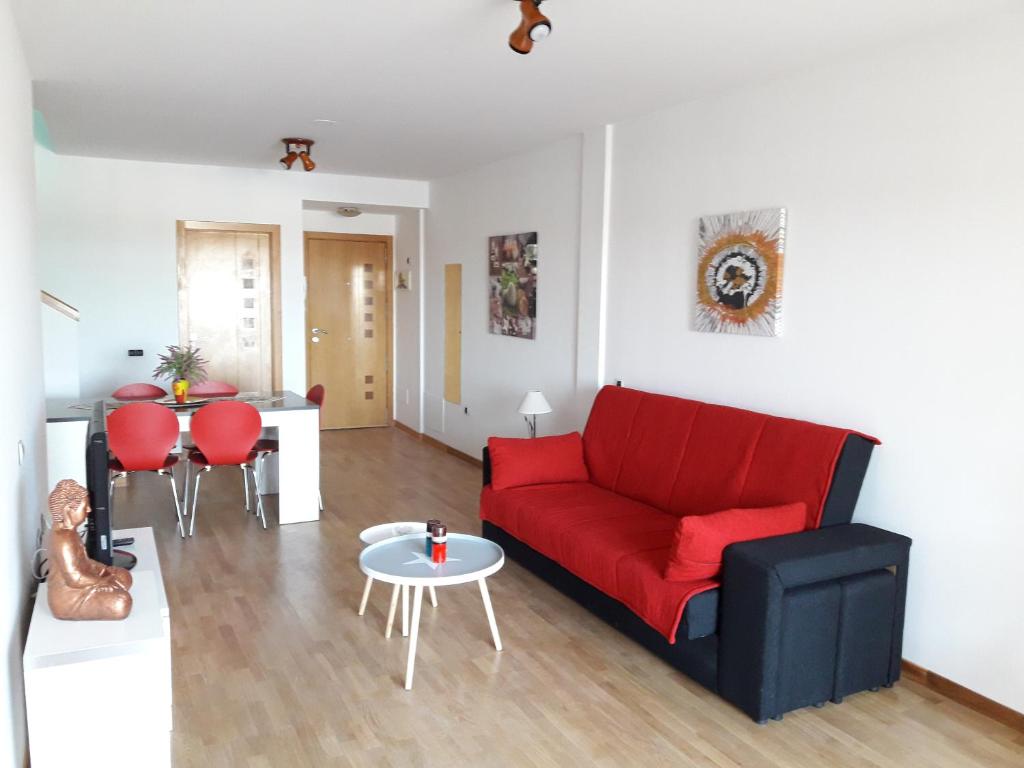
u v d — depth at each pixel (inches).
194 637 134.7
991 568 113.0
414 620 118.8
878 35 119.9
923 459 121.5
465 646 133.1
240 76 151.3
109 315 256.8
